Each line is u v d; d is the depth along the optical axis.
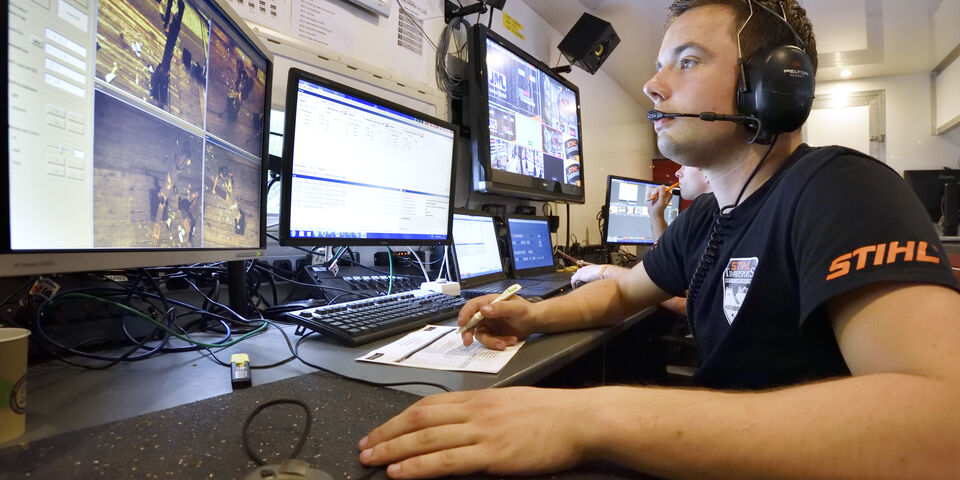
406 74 1.72
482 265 1.63
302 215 0.99
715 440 0.37
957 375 0.35
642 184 2.90
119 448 0.40
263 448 0.40
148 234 0.61
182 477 0.35
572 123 2.45
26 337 0.44
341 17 1.46
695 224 0.97
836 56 3.85
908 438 0.34
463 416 0.42
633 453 0.38
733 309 0.73
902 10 3.09
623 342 1.69
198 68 0.73
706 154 0.78
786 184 0.65
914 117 4.32
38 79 0.44
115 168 0.55
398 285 1.34
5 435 0.41
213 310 0.95
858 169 0.55
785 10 0.74
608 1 2.63
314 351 0.74
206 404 0.51
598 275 1.37
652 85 0.79
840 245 0.48
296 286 1.24
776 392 0.41
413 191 1.27
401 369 0.64
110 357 0.66
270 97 1.00
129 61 0.57
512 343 0.79
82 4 0.49
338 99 1.06
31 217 0.43
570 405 0.42
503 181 1.87
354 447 0.41
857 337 0.44
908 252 0.43
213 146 0.78
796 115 0.69
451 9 1.92
